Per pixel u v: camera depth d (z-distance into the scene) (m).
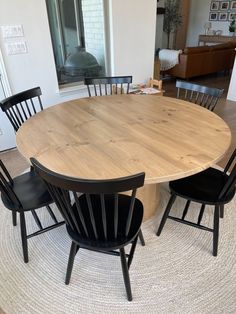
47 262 1.64
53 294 1.45
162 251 1.69
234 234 1.81
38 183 1.69
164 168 1.22
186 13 8.26
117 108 2.07
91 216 1.15
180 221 1.72
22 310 1.37
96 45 3.46
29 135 1.61
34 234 1.63
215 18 8.16
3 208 2.12
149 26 3.50
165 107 2.07
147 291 1.44
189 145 1.43
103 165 1.25
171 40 8.33
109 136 1.57
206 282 1.49
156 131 1.62
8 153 3.00
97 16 3.24
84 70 3.40
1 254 1.71
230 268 1.57
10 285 1.50
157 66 4.34
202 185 1.62
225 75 6.39
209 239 1.78
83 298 1.42
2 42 2.56
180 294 1.42
